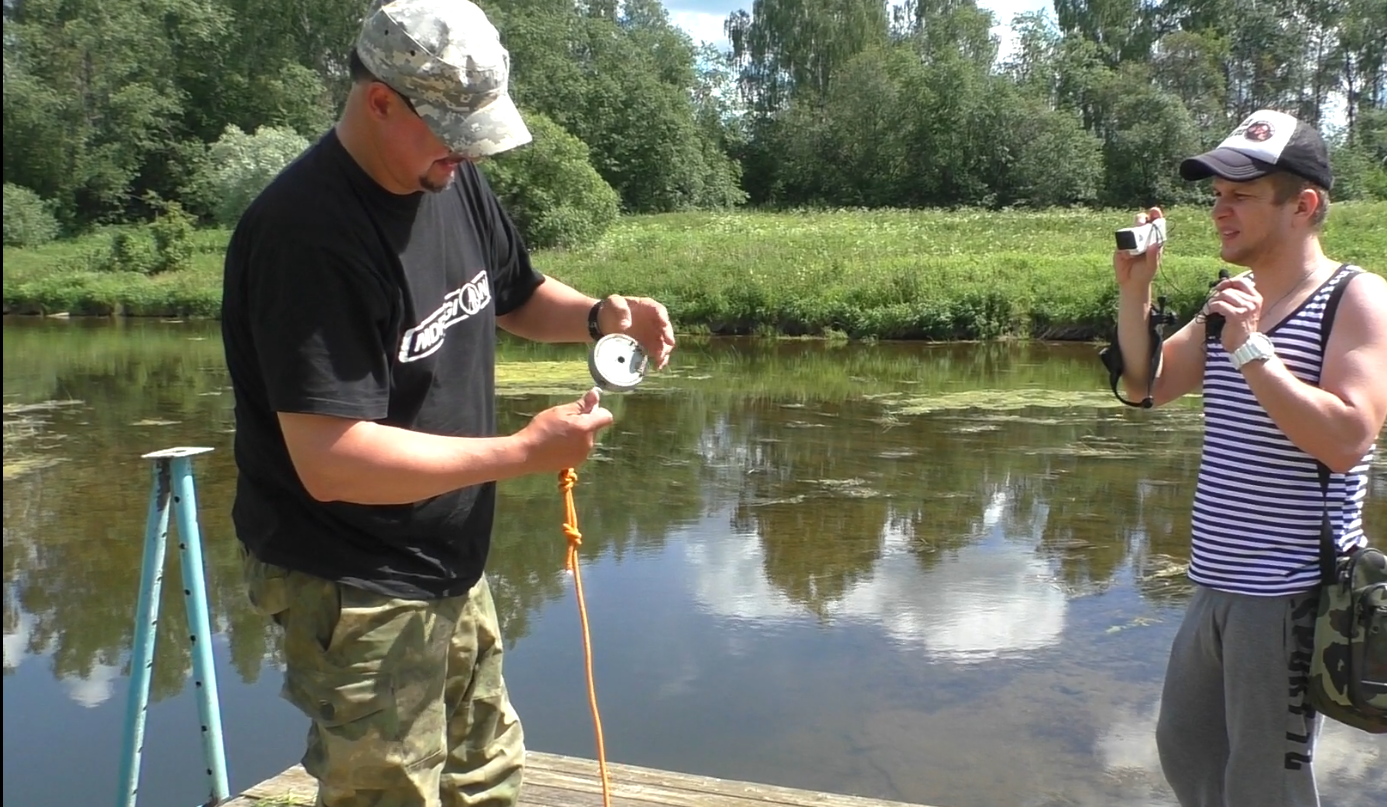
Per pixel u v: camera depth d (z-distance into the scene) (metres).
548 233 25.34
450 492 1.92
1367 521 6.93
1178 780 2.38
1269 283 2.22
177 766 4.05
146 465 8.79
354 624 1.82
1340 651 2.03
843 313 18.06
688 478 8.36
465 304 1.93
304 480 1.69
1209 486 2.22
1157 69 47.44
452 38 1.63
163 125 36.06
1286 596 2.11
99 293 22.06
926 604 5.66
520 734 2.24
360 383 1.68
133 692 2.53
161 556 2.53
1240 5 49.66
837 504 7.58
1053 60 48.81
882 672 4.81
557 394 11.82
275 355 1.65
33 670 4.98
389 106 1.65
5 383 13.09
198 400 11.89
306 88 39.16
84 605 5.79
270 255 1.66
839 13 57.78
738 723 4.33
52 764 4.07
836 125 49.78
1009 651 5.04
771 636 5.25
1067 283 17.72
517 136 1.71
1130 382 2.42
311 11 41.22
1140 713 4.39
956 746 4.13
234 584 6.09
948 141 45.88
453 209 1.94
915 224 30.77
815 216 36.06
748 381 13.33
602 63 43.88
